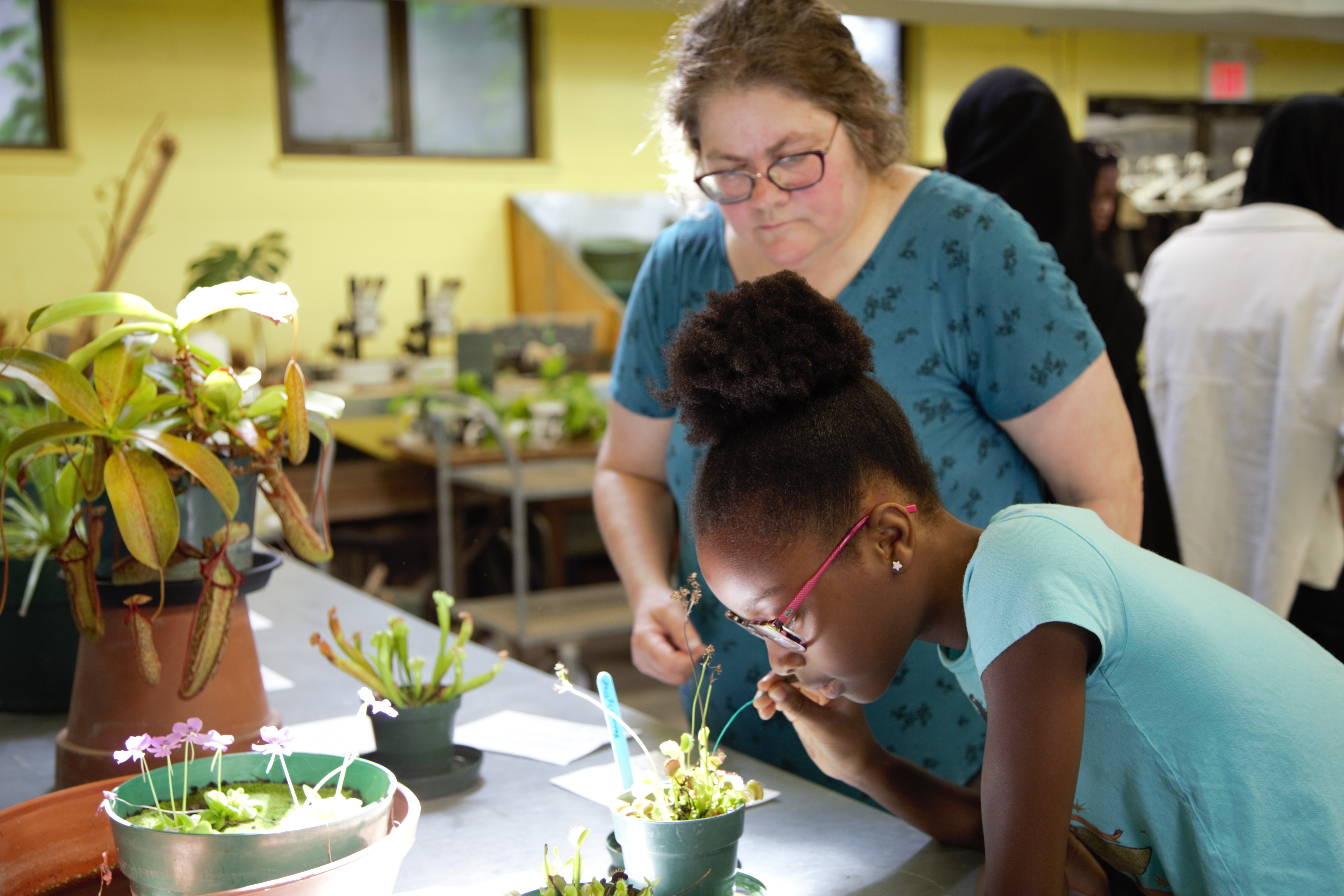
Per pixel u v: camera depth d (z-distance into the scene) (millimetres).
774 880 959
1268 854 785
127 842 786
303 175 5688
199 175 5492
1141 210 7043
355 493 4406
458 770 1149
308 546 1190
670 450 1480
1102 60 7137
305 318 5773
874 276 1332
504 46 6129
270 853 770
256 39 5547
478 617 3564
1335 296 2246
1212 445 2395
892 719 1347
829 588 825
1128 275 6891
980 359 1315
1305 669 835
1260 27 5309
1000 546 805
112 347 1096
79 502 1136
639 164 6430
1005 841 750
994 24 5062
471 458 3863
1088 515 851
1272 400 2314
